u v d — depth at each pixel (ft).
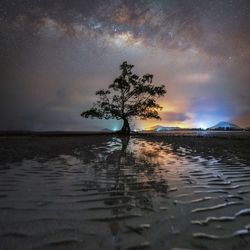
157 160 18.75
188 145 32.53
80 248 5.71
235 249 5.81
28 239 6.07
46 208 8.20
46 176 12.67
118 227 6.83
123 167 15.49
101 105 65.26
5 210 7.97
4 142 34.14
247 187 11.21
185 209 8.29
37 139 41.32
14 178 12.15
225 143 35.99
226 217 7.63
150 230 6.68
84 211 7.98
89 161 17.58
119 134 64.03
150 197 9.56
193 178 12.82
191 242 6.09
